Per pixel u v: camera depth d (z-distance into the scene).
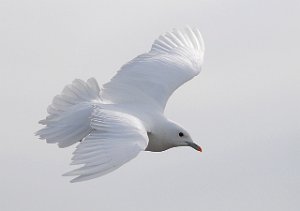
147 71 16.84
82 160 14.34
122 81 16.66
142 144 14.76
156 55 17.28
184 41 17.73
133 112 16.17
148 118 16.28
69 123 16.25
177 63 17.20
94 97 16.59
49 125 16.33
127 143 14.66
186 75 17.08
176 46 17.61
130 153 14.54
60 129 16.23
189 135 16.62
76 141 16.20
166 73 16.94
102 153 14.45
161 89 16.70
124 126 14.94
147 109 16.41
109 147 14.53
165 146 16.62
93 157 14.38
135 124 15.13
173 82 16.88
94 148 14.49
